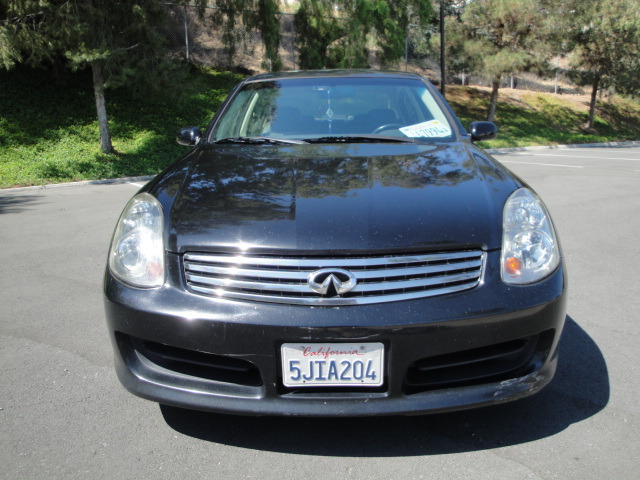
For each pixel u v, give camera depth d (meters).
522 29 19.31
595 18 21.53
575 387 2.49
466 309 1.86
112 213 6.93
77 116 13.63
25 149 11.73
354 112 3.20
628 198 7.59
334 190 2.20
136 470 1.96
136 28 11.27
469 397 1.90
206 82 17.16
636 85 22.05
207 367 2.00
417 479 1.89
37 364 2.78
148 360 2.04
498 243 1.99
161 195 2.28
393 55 17.30
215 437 2.15
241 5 15.14
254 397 1.90
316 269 1.88
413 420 2.24
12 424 2.25
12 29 10.66
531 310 1.91
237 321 1.84
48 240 5.45
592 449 2.04
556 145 19.70
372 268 1.88
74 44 11.10
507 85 26.30
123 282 2.03
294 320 1.82
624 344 2.96
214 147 2.90
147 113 14.48
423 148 2.77
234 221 2.03
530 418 2.25
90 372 2.70
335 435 2.15
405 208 2.07
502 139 19.22
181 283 1.96
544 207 2.28
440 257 1.92
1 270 4.43
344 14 17.02
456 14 21.98
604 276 4.14
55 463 2.00
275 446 2.09
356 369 1.84
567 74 23.61
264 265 1.90
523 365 2.01
